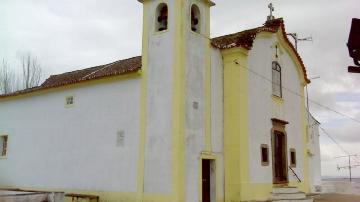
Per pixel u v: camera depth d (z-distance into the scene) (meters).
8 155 20.17
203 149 14.78
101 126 16.33
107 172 15.68
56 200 12.41
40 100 19.30
